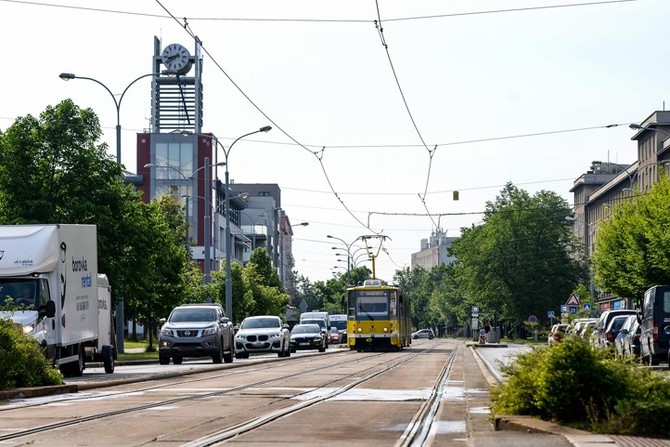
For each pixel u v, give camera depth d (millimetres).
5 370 22844
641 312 37406
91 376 32625
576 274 118125
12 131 42906
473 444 11625
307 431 13945
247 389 23281
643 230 61438
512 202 120062
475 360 43219
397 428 14359
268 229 157625
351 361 43125
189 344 42406
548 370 13680
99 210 43250
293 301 189500
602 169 159500
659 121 105438
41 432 13938
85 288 32281
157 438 13000
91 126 43781
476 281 120125
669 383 13406
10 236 29391
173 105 116312
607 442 11305
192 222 112312
